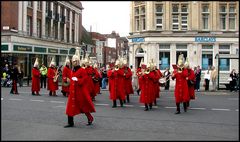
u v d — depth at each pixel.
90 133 10.04
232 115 14.29
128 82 19.25
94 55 88.06
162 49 42.19
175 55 41.91
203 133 10.15
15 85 23.61
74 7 28.25
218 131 10.50
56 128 10.82
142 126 11.30
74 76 11.16
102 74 31.52
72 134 9.86
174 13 42.31
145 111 15.43
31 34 26.86
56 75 22.97
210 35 41.75
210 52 42.12
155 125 11.52
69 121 11.12
